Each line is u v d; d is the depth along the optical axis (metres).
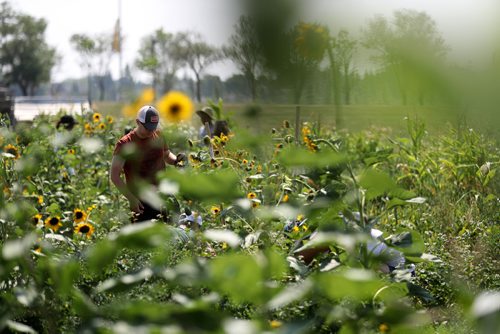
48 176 10.54
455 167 11.55
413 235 4.13
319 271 3.86
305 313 3.62
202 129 11.59
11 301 3.68
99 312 2.97
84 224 7.06
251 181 6.82
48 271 3.34
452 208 9.73
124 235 2.58
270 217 3.51
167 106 9.72
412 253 4.12
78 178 11.55
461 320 4.91
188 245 5.27
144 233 2.58
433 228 8.91
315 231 4.39
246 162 7.74
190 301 2.67
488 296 2.05
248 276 2.42
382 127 13.78
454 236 8.17
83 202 10.41
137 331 2.30
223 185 2.45
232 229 6.29
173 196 5.90
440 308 5.39
